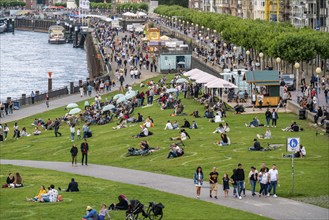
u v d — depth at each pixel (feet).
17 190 356.59
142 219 294.25
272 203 320.29
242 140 451.53
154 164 411.34
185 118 541.34
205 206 315.78
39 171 410.52
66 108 653.30
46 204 327.88
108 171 404.16
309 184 346.95
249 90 627.46
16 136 549.54
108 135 512.63
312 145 431.84
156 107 611.47
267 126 494.59
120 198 312.09
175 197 333.62
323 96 629.10
